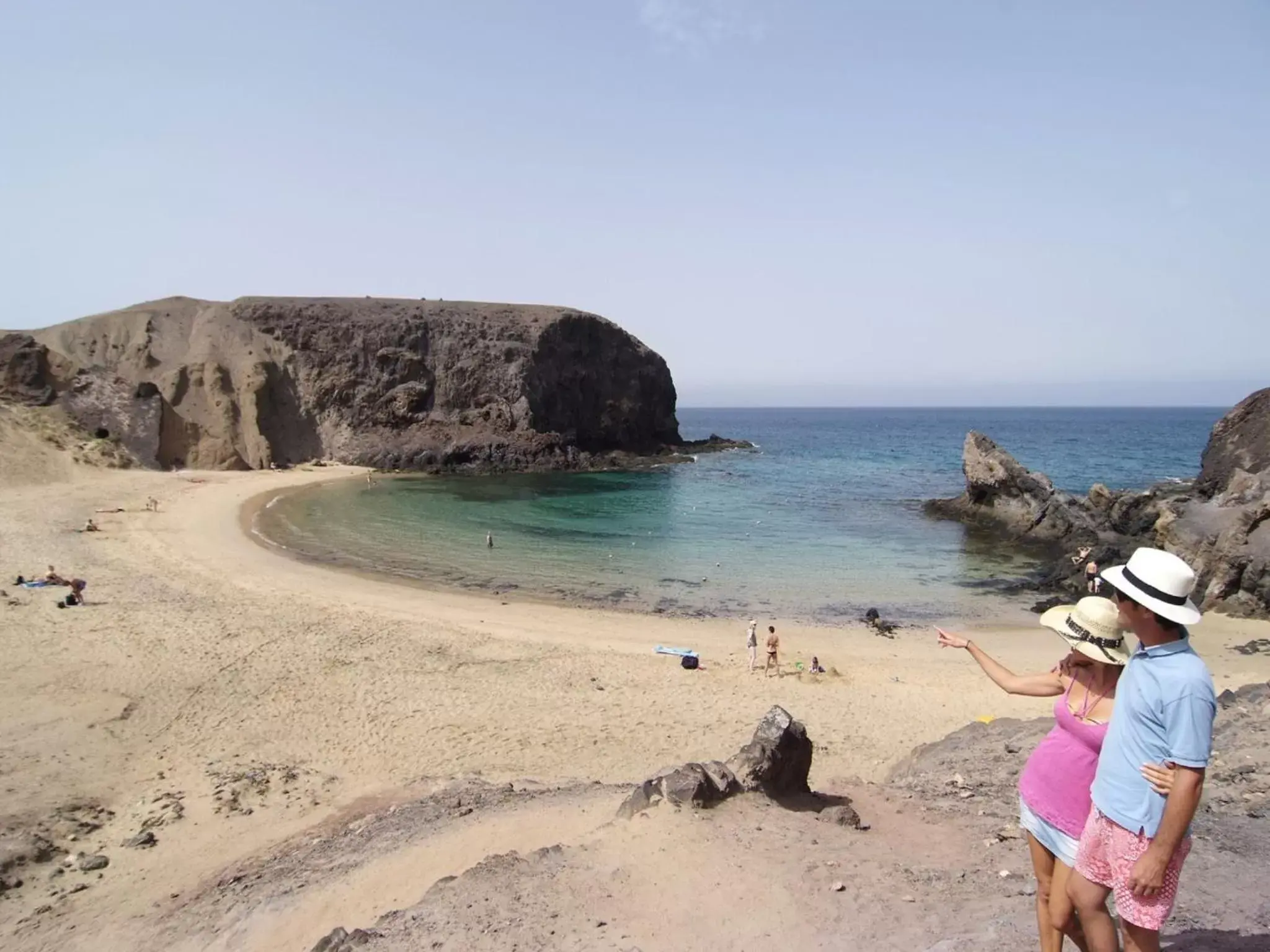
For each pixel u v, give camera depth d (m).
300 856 10.24
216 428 65.56
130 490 49.59
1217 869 6.20
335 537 39.81
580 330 84.62
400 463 70.00
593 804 10.00
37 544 33.28
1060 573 32.00
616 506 52.41
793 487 63.69
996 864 6.94
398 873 8.57
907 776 11.57
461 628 24.09
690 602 28.88
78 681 17.78
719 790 8.24
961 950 4.87
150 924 9.09
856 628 25.77
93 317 71.56
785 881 6.43
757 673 20.72
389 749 15.09
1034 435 157.00
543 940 5.84
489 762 14.58
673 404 98.06
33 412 57.41
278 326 74.50
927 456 101.31
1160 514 33.50
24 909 9.71
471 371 77.25
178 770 13.93
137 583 27.84
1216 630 24.91
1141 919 3.41
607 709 17.55
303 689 18.17
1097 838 3.64
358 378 74.69
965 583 32.44
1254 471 36.31
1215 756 9.45
